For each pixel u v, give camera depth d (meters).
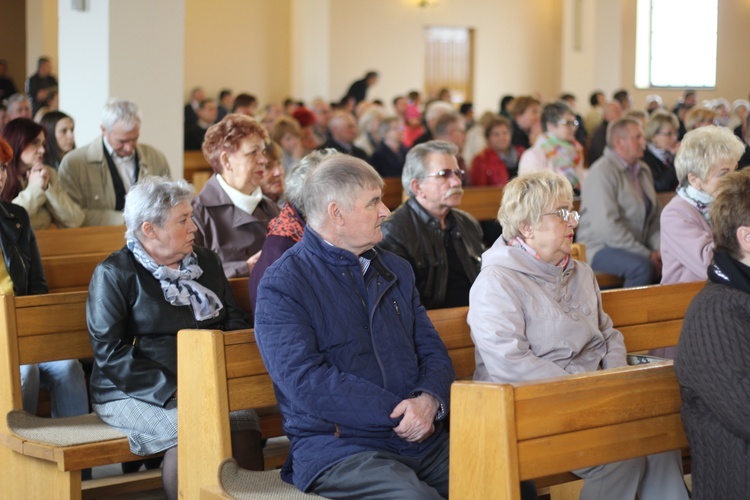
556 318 2.82
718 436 2.22
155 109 6.73
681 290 3.43
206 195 3.99
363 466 2.45
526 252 2.88
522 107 9.02
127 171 5.25
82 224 5.06
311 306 2.59
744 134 6.39
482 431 2.06
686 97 9.95
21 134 4.76
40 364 3.57
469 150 10.16
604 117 11.54
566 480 2.74
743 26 9.44
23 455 3.04
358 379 2.53
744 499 2.19
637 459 2.69
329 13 16.81
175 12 6.75
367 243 2.65
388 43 17.70
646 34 12.95
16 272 3.58
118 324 3.06
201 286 3.22
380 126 8.69
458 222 3.76
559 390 2.14
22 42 17.03
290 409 2.61
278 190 4.77
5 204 3.62
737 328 2.22
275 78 17.12
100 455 2.90
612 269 5.50
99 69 6.59
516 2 18.62
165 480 2.92
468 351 3.06
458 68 18.36
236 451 2.90
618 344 3.00
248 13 16.78
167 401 2.97
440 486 2.58
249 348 2.71
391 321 2.68
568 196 2.88
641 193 5.67
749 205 2.27
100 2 6.54
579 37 15.55
